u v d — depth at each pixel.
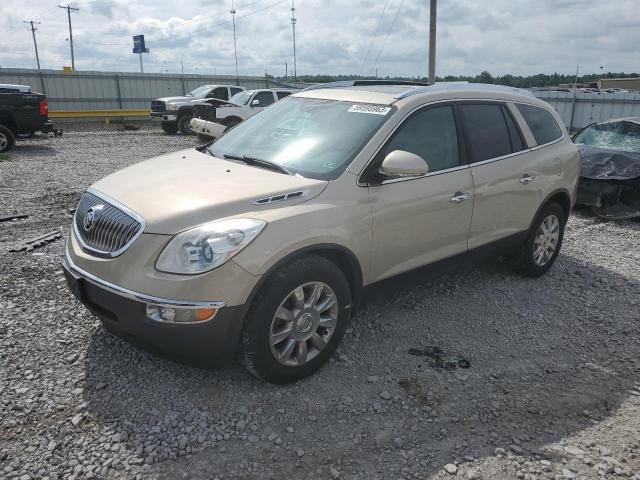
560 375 3.81
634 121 9.40
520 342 4.25
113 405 3.18
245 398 3.31
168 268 2.96
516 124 5.04
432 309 4.74
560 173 5.43
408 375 3.67
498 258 5.64
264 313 3.14
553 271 5.86
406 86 4.76
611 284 5.56
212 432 3.01
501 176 4.70
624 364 4.01
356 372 3.67
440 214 4.18
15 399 3.20
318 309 3.43
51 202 8.20
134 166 4.18
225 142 4.60
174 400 3.26
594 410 3.42
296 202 3.37
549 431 3.20
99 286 3.13
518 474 2.82
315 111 4.38
